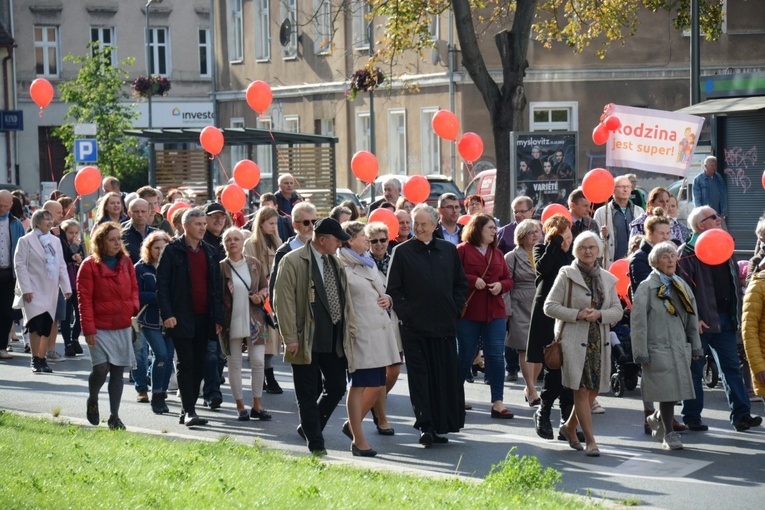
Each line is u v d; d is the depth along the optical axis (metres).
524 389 23.73
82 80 73.94
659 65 57.91
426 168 61.09
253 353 20.94
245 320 20.81
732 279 19.27
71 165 72.81
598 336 17.39
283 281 17.11
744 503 14.49
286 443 18.78
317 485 13.84
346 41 68.06
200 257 20.20
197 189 46.97
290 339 17.09
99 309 19.44
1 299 29.16
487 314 20.44
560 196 33.62
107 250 19.44
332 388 17.58
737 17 57.81
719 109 31.83
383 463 16.91
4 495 13.00
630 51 57.75
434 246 18.23
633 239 21.81
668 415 17.83
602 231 23.61
